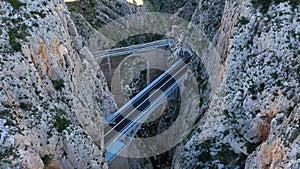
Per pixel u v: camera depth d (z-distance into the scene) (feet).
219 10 261.44
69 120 143.84
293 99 130.11
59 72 154.20
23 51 136.77
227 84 170.40
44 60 147.95
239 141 152.76
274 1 168.55
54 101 144.97
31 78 137.69
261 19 168.04
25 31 141.28
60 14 176.14
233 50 174.60
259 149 129.70
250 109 153.48
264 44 161.07
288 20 156.46
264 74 153.99
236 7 195.83
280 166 103.09
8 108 121.39
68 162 137.39
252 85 156.87
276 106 137.39
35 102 134.10
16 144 112.78
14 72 131.03
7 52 131.85
